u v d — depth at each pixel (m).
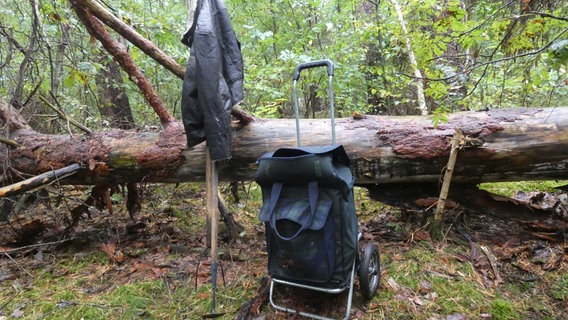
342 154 1.79
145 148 2.77
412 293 2.04
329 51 5.25
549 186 3.58
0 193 2.35
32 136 3.01
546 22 2.29
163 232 3.09
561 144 2.36
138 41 2.37
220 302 2.06
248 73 5.00
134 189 3.15
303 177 1.66
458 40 2.52
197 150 2.73
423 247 2.49
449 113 2.70
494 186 3.72
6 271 2.48
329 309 1.92
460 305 1.93
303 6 5.58
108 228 3.24
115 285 2.28
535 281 2.13
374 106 5.73
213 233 2.10
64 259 2.65
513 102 4.31
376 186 3.00
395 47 4.32
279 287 2.10
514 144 2.43
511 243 2.50
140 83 2.71
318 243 1.67
